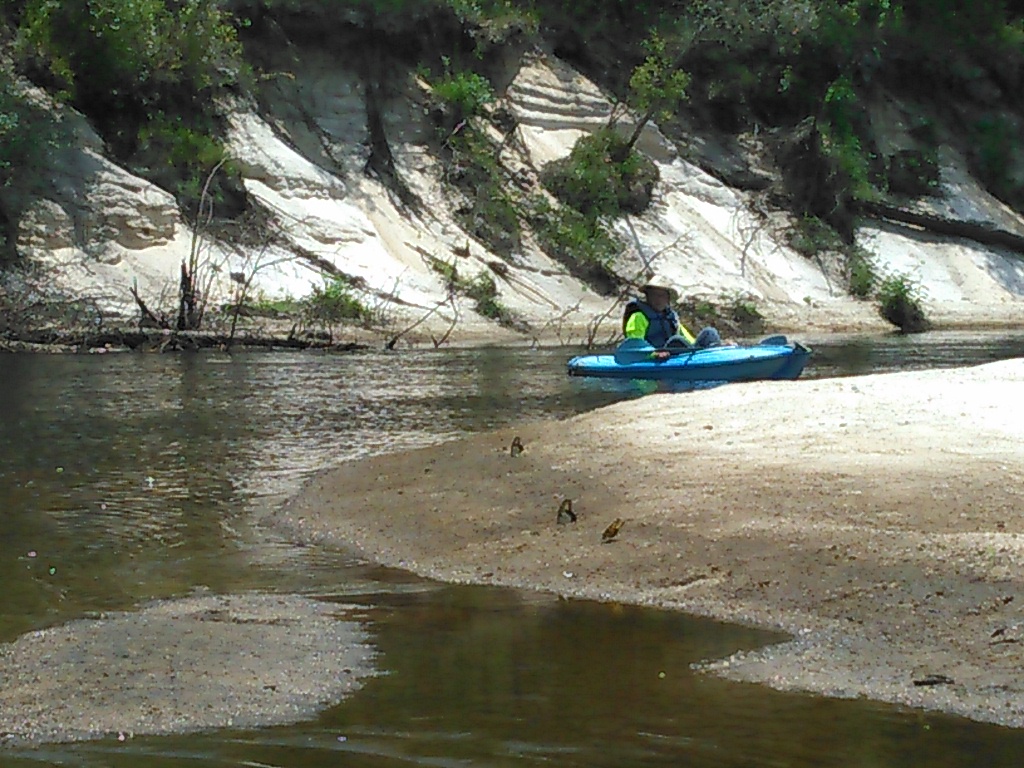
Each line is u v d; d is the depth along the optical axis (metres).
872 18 40.72
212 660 5.38
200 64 28.64
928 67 42.50
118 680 5.12
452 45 34.41
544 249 31.38
